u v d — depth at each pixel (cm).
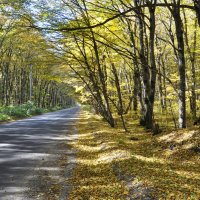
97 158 1158
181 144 1171
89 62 2327
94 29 1677
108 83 2938
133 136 1642
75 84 3956
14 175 929
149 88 1822
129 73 3319
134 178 782
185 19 2319
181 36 1408
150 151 1214
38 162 1117
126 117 2936
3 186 817
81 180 874
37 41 1839
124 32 1930
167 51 3603
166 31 2956
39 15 1261
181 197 636
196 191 681
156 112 3077
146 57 1906
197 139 1151
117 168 917
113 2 1514
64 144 1558
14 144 1505
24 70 5738
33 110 4791
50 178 904
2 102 5331
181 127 1456
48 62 2003
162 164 976
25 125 2631
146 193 671
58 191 782
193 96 2380
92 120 3228
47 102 8681
